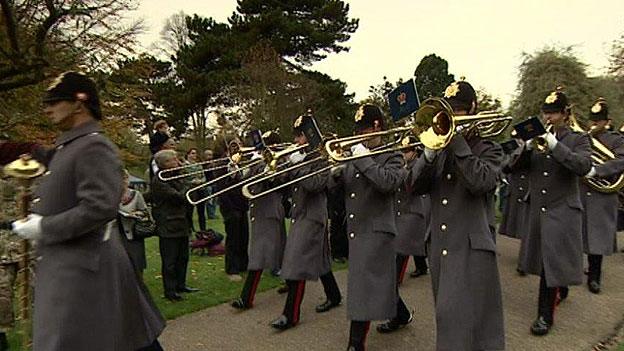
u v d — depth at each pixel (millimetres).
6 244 4254
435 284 3973
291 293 5266
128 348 3344
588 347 4570
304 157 5387
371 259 4500
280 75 26828
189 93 30734
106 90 10125
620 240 9328
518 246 8977
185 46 33062
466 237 3830
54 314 2879
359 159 4293
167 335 5098
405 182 4324
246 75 27469
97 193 2893
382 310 4461
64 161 2977
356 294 4469
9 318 4402
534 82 13711
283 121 25844
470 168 3648
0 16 7836
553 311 4953
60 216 2869
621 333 4902
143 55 11820
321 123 28062
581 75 13453
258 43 29562
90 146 2963
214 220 14547
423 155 3875
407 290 6488
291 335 5074
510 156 5477
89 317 2939
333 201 7902
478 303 3787
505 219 7980
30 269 3615
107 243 3088
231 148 7152
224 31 33062
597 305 5676
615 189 6246
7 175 3715
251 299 5914
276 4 32500
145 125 13422
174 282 6230
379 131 4566
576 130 5586
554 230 5000
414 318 5418
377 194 4559
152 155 6648
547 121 5309
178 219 6207
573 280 4973
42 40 7348
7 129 8406
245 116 26797
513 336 4820
